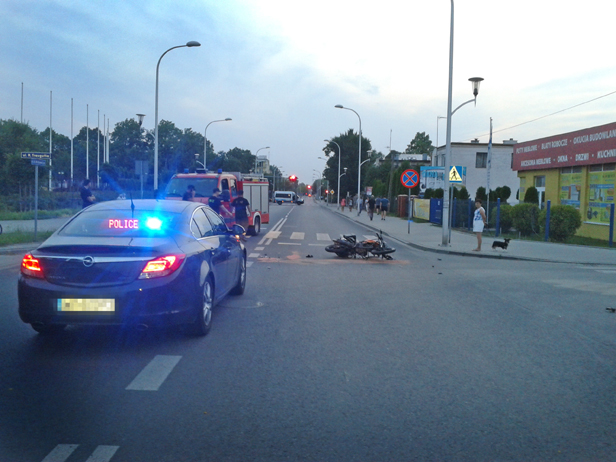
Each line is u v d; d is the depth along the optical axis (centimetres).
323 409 445
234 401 457
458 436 400
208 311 678
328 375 531
